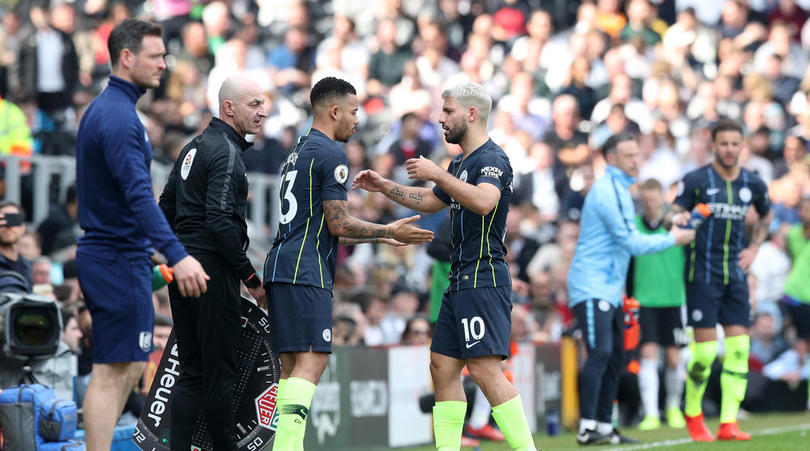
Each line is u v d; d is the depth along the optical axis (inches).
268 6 2738.7
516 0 2773.1
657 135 2276.1
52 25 1987.0
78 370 1097.4
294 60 2581.2
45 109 1935.3
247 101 884.0
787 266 1980.8
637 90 2479.1
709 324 1227.2
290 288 841.5
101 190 783.7
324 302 847.7
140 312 788.0
